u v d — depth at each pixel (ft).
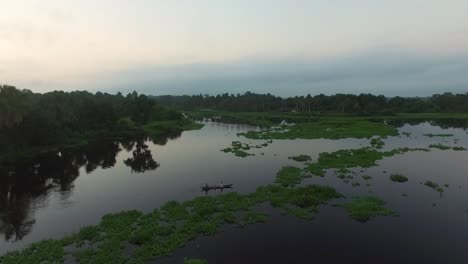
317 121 469.57
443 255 82.64
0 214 119.55
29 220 112.78
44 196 140.56
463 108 622.54
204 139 318.65
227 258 83.05
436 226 99.14
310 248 87.51
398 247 86.99
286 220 105.81
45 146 262.88
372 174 159.12
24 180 171.32
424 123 447.42
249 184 148.46
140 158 226.38
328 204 118.32
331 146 251.80
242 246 89.10
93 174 181.27
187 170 180.96
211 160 207.10
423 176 154.92
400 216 106.73
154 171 181.88
